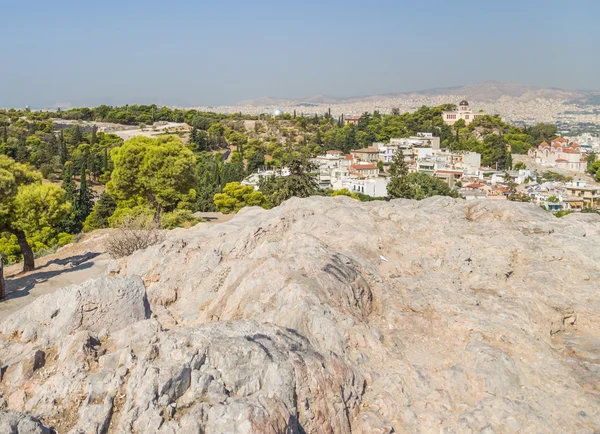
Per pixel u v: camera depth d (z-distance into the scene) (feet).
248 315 48.29
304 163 176.45
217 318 53.21
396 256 66.08
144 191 156.15
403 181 231.50
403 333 48.78
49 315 48.67
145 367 34.60
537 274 60.95
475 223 76.59
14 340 47.50
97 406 33.63
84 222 259.80
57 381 36.47
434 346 47.34
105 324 47.88
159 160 148.87
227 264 63.77
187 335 37.45
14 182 104.22
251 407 32.07
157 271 72.28
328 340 43.45
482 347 45.57
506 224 74.33
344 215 76.38
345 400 38.29
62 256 126.31
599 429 38.34
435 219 77.30
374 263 62.08
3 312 79.97
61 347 41.19
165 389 33.32
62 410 34.71
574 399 40.93
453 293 56.44
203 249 75.46
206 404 32.94
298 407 35.78
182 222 155.12
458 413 39.29
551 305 55.83
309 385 36.86
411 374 42.45
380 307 53.16
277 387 35.17
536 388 41.93
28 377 38.83
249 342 37.65
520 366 44.32
